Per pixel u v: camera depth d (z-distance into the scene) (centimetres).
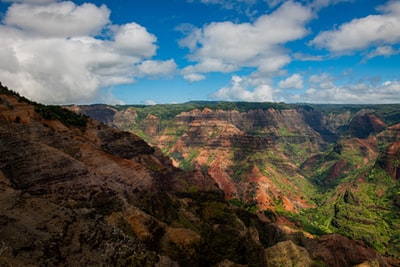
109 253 4628
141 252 5188
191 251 7088
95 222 5047
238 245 8294
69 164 7462
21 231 4038
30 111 9588
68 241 4347
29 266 3569
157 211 9275
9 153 6500
